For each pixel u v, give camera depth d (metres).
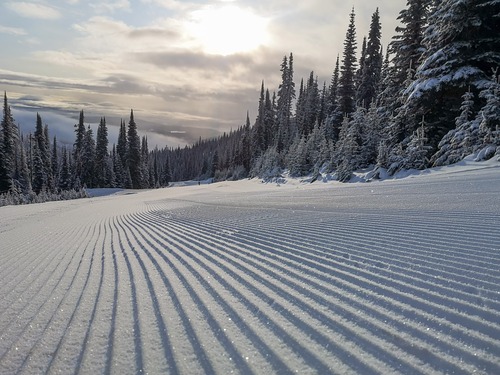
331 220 5.83
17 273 3.62
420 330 1.79
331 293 2.41
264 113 66.50
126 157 69.38
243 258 3.62
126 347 1.81
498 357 1.49
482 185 8.66
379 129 26.75
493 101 15.80
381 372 1.45
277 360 1.60
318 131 39.16
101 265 3.76
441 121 21.69
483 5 19.02
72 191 49.00
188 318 2.14
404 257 3.17
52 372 1.61
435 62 20.31
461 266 2.76
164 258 3.90
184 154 151.88
